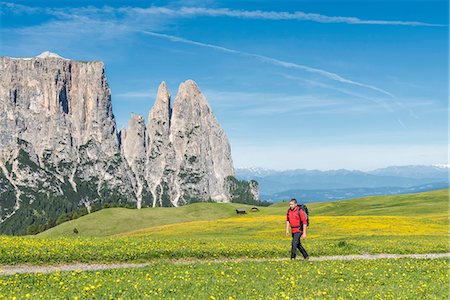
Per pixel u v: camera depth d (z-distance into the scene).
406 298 17.03
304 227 29.56
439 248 41.31
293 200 29.59
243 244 39.31
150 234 89.81
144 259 29.59
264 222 96.19
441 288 19.33
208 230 88.31
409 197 156.12
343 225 79.38
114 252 29.50
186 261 30.19
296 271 23.30
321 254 35.59
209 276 21.20
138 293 16.86
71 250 29.25
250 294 17.30
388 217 93.00
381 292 18.05
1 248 28.14
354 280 21.12
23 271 24.17
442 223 82.88
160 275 21.12
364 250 38.50
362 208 142.00
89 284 18.11
